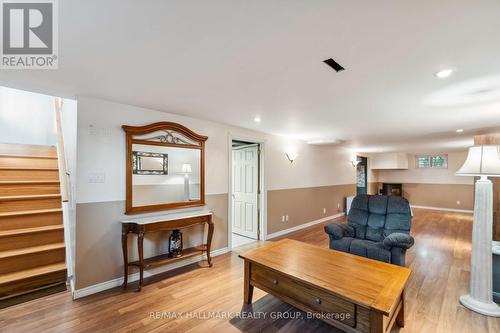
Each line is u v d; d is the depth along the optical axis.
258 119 3.57
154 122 3.07
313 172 6.02
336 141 5.44
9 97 4.52
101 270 2.65
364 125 3.92
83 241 2.54
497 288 2.46
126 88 2.30
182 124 3.36
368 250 2.85
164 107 2.96
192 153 3.47
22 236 2.79
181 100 2.67
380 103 2.72
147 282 2.86
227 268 3.29
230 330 2.02
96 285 2.61
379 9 1.16
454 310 2.29
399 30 1.34
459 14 1.19
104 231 2.68
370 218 3.38
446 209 8.37
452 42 1.45
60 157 3.47
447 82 2.08
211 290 2.68
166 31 1.37
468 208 7.96
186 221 3.07
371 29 1.33
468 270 3.22
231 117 3.46
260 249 2.61
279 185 5.03
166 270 3.20
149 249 3.04
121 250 2.80
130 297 2.51
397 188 9.39
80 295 2.50
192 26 1.32
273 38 1.44
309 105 2.83
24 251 2.69
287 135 4.98
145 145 3.01
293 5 1.14
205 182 3.64
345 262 2.23
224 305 2.38
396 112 3.10
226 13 1.20
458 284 2.82
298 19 1.25
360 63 1.75
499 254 2.43
